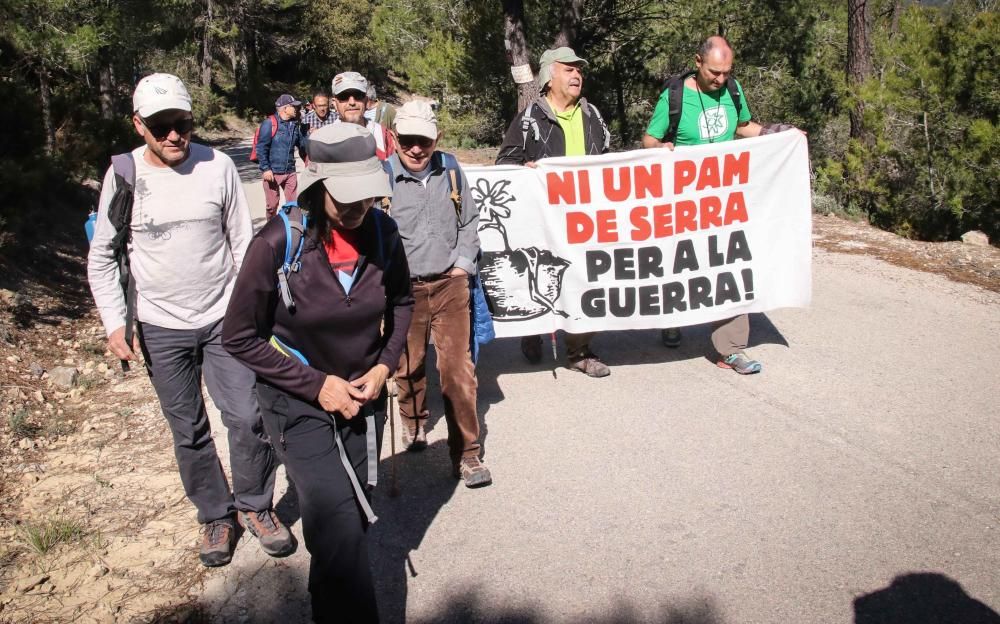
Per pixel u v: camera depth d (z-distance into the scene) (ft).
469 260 13.73
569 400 17.25
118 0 47.65
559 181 17.63
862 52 39.29
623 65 60.85
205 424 11.91
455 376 13.62
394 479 13.66
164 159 10.82
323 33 159.12
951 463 14.01
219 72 159.12
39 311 23.35
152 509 13.46
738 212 18.04
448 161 13.91
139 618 10.86
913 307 21.86
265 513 12.17
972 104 34.58
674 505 13.10
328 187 8.37
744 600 10.84
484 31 69.31
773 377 17.87
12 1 35.06
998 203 33.01
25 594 11.32
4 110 32.96
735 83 18.01
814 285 24.11
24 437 15.93
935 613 10.45
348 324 9.23
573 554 11.96
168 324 11.22
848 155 36.94
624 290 18.16
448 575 11.60
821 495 13.20
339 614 9.40
